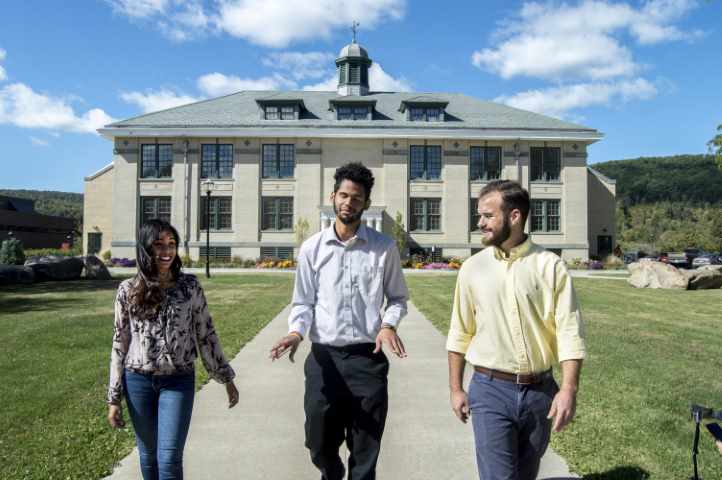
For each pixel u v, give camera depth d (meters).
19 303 14.74
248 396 6.29
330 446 3.46
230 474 4.20
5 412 5.55
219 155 39.34
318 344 3.48
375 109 42.19
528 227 39.53
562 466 4.29
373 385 3.39
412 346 9.20
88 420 5.34
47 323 11.23
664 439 4.83
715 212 89.19
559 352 2.80
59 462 4.36
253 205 39.00
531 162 39.97
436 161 39.94
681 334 10.30
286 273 29.78
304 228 38.59
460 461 4.46
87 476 4.12
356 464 3.38
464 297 3.09
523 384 2.86
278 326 11.17
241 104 42.72
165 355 3.14
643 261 20.97
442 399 6.15
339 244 3.48
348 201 3.41
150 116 40.22
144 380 3.19
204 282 22.73
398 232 38.25
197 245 38.81
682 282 19.38
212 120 39.94
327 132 38.66
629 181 123.19
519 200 2.89
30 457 4.44
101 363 7.74
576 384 2.70
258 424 5.33
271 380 7.01
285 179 39.22
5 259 31.34
